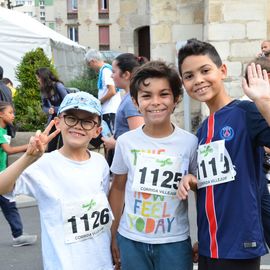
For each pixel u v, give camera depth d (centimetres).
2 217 677
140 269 291
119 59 440
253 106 265
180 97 301
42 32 1655
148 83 288
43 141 261
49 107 789
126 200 300
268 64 355
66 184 286
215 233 268
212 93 281
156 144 293
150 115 289
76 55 2125
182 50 286
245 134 262
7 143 542
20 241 561
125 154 299
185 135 295
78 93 295
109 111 752
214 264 268
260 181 279
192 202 675
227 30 1089
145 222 290
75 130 287
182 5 1184
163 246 288
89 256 286
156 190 289
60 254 278
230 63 1092
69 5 4891
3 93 870
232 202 264
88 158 300
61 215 282
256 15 1086
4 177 260
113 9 4775
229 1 1083
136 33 1758
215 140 272
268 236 326
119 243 300
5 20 1566
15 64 1587
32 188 281
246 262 263
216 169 269
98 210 292
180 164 290
